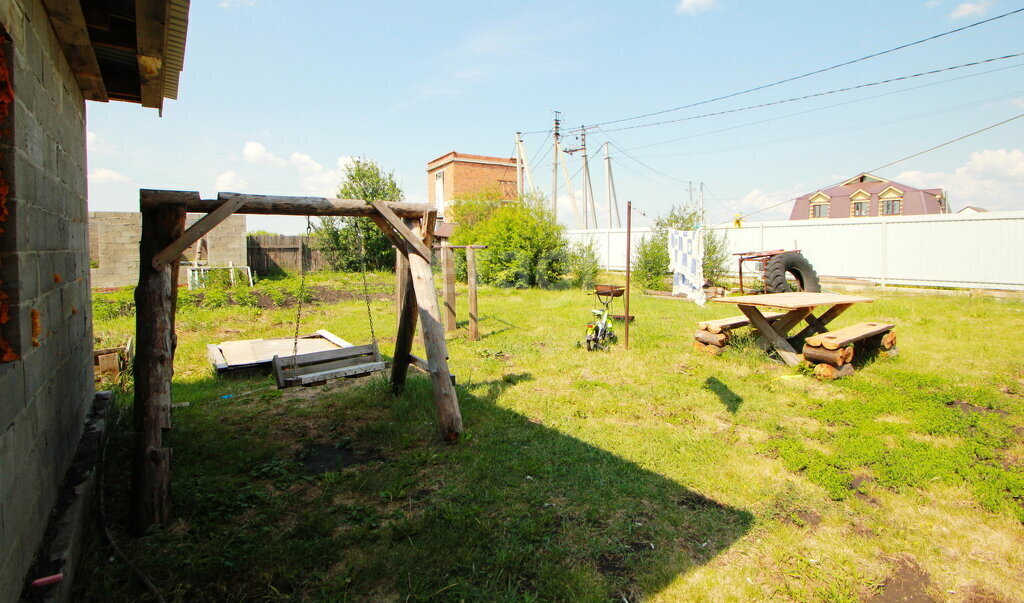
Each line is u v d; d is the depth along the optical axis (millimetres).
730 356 6996
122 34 3648
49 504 2633
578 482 3543
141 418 3164
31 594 2100
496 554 2725
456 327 9469
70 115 3574
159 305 3340
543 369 6559
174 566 2641
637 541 2877
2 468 1876
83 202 4195
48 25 2900
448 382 4320
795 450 3990
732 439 4305
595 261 17688
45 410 2613
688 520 3076
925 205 31344
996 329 8664
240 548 2812
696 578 2568
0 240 2133
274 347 7582
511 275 16734
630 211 7602
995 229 13312
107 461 3855
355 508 3240
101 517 3006
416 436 4395
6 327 2139
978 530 2979
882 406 4914
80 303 3900
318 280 18625
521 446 4152
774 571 2633
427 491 3467
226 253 19047
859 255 15828
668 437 4316
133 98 4723
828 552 2771
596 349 7684
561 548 2795
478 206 26219
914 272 14742
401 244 4703
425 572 2607
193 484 3537
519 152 33031
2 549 1852
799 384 5773
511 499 3332
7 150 2152
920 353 7062
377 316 11281
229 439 4387
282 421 4844
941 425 4395
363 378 6320
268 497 3387
